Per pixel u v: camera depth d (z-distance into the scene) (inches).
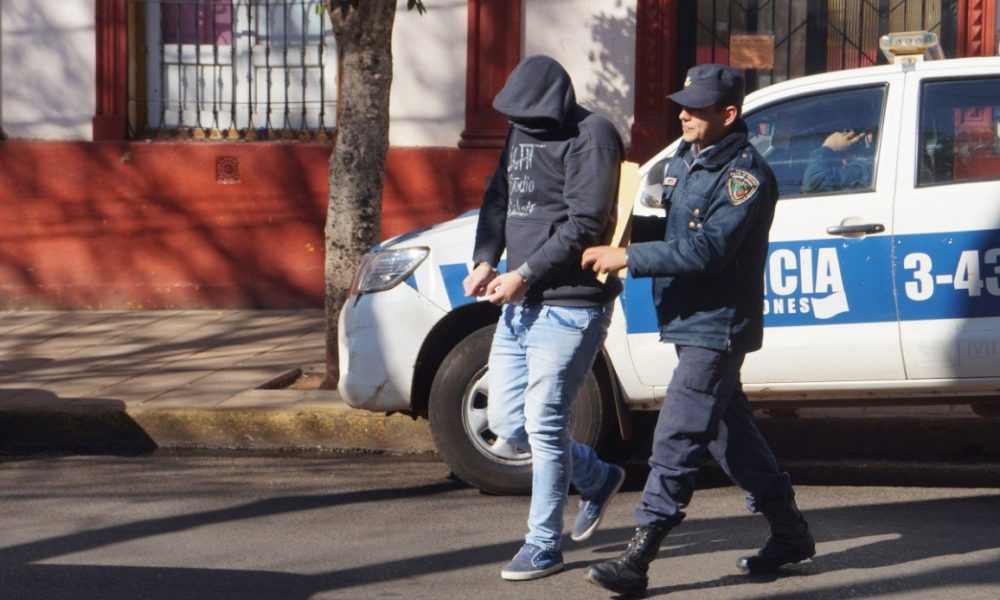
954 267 470.0
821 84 496.7
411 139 878.4
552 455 386.9
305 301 890.7
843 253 477.7
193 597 387.2
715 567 407.8
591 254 367.9
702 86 362.3
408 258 515.2
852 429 572.7
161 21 904.9
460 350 503.2
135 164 892.0
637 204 498.6
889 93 487.5
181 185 892.0
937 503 486.0
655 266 359.9
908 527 450.9
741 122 371.6
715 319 368.5
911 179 477.7
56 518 479.2
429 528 462.3
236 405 613.9
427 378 526.0
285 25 897.5
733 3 857.5
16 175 900.0
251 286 893.8
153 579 404.5
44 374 705.6
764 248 374.0
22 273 904.9
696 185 368.5
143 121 913.5
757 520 464.4
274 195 886.4
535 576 396.2
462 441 504.1
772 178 370.9
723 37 860.0
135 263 898.7
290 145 882.8
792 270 482.0
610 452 546.3
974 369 470.0
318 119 900.6
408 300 510.9
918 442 568.1
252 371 700.7
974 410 523.8
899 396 484.7
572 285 377.1
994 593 379.2
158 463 576.1
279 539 449.4
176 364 724.7
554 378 380.2
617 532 452.8
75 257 901.8
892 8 846.5
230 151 887.7
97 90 894.4
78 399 637.9
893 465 551.8
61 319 874.1
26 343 799.1
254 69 903.1
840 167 486.6
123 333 822.5
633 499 505.7
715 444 390.9
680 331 372.8
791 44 856.9
